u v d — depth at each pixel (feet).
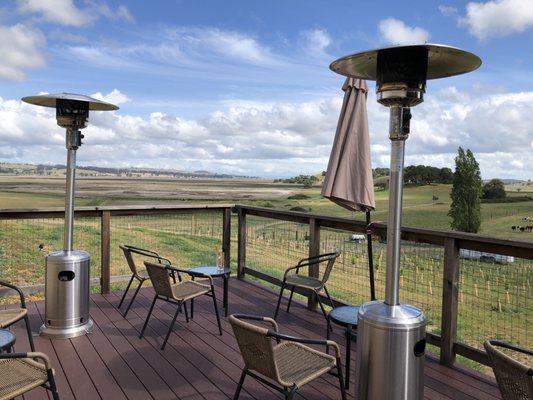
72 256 11.71
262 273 16.92
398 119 6.35
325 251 15.01
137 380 9.23
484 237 9.27
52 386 6.68
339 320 9.05
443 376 9.58
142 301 15.08
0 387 6.40
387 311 6.58
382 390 6.44
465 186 128.16
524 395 5.13
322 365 7.35
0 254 23.16
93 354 10.56
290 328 12.63
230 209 18.56
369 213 10.44
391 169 6.54
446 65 6.81
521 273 13.33
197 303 14.99
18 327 12.37
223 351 10.81
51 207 14.43
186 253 24.71
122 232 28.63
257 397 8.54
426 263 13.79
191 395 8.61
